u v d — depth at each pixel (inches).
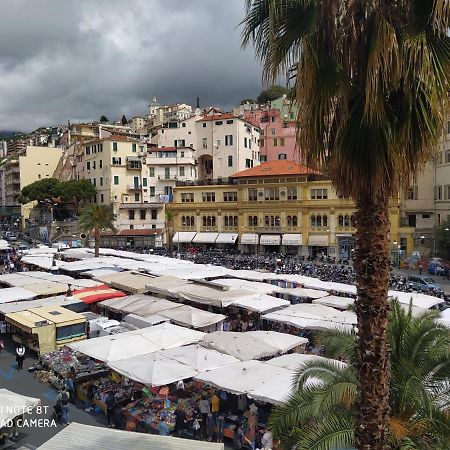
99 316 1128.2
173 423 690.2
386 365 318.0
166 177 3582.7
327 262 2475.4
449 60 266.1
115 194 3548.2
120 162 3577.8
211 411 706.8
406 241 2459.4
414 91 275.9
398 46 263.1
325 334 551.2
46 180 3946.9
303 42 277.6
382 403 318.3
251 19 296.2
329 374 458.3
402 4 271.9
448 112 276.7
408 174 294.4
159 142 3949.3
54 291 1306.6
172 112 6609.3
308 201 2723.9
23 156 4709.6
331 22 271.7
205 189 3125.0
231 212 3011.8
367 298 312.7
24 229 4259.4
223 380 647.8
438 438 371.6
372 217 305.4
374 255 308.2
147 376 677.3
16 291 1293.1
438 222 2484.0
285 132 3954.2
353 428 372.2
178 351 766.5
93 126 5447.8
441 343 446.6
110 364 730.8
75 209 3878.0
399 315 464.1
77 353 971.9
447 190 2391.7
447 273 1957.4
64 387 808.3
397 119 283.9
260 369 678.5
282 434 434.0
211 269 1653.5
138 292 1326.3
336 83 278.4
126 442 476.7
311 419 423.2
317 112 283.3
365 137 286.2
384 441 321.4
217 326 1061.8
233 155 3639.3
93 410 767.7
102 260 1877.5
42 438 667.4
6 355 1049.5
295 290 1273.4
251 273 1569.9
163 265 1765.5
